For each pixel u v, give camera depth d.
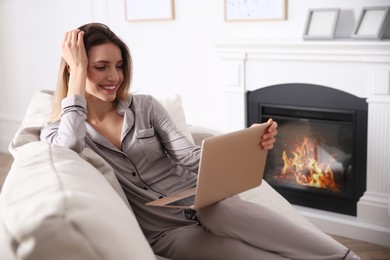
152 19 4.07
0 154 5.22
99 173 1.61
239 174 1.77
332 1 3.31
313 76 3.33
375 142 3.16
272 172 3.66
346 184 3.37
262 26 3.61
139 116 2.05
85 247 1.01
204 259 1.73
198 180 1.62
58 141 1.85
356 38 3.16
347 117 3.28
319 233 1.98
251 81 3.59
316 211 3.47
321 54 3.24
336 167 3.39
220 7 3.76
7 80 5.13
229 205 1.73
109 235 1.05
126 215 1.22
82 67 1.92
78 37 1.94
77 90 1.90
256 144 1.80
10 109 5.19
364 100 3.19
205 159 1.61
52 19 4.66
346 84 3.22
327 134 3.38
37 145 1.68
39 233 0.98
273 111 3.57
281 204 2.24
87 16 4.45
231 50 3.59
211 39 3.85
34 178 1.27
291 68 3.40
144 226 1.94
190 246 1.77
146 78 4.27
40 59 4.84
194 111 4.07
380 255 3.05
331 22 3.27
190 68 4.00
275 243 1.63
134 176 1.99
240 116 3.69
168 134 2.09
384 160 3.15
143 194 1.94
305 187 3.53
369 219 3.24
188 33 3.95
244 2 3.63
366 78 3.13
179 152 2.05
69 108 1.87
